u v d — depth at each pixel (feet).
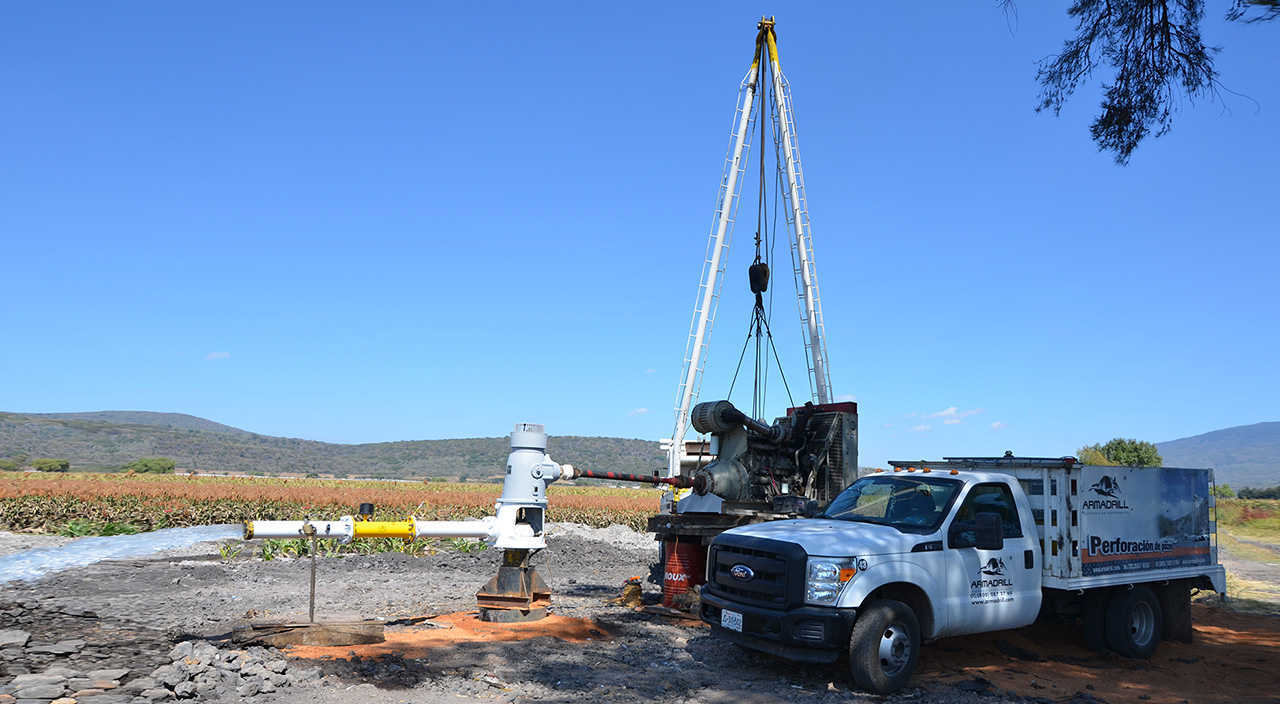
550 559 64.95
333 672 25.71
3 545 68.74
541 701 24.03
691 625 37.04
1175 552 34.99
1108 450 195.93
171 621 34.99
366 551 66.08
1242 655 34.06
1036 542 31.14
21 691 21.93
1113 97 35.50
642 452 634.02
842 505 32.94
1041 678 29.04
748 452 45.83
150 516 95.81
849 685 26.89
